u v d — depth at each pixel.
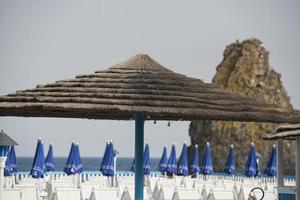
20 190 35.81
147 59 29.91
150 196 46.34
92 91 26.66
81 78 28.00
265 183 58.09
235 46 195.38
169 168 60.38
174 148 60.78
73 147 50.16
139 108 25.53
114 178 54.41
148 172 58.34
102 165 50.50
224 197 44.72
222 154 176.00
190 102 26.73
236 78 189.12
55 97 26.28
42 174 48.31
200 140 181.12
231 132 175.00
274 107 28.66
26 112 28.70
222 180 61.56
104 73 28.33
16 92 27.33
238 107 27.31
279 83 190.75
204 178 64.31
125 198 40.00
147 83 27.53
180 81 28.36
